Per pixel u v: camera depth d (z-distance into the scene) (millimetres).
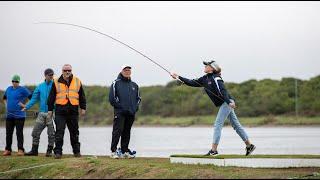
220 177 26703
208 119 184875
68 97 35438
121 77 35406
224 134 110188
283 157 31188
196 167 29672
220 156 31625
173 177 27453
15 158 35000
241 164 30766
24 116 38000
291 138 90000
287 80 191750
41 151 51000
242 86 192500
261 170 29141
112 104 35156
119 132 35062
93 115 168500
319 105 175500
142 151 58062
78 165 31297
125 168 29750
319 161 31078
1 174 32000
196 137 98500
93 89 173375
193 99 199625
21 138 37812
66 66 35625
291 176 26719
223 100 32781
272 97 182500
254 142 77688
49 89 37094
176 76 34062
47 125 36656
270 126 163375
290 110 178125
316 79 188875
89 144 69125
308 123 164375
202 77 33625
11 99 37750
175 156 32094
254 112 179000
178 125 183125
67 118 35781
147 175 28203
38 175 31016
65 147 60531
